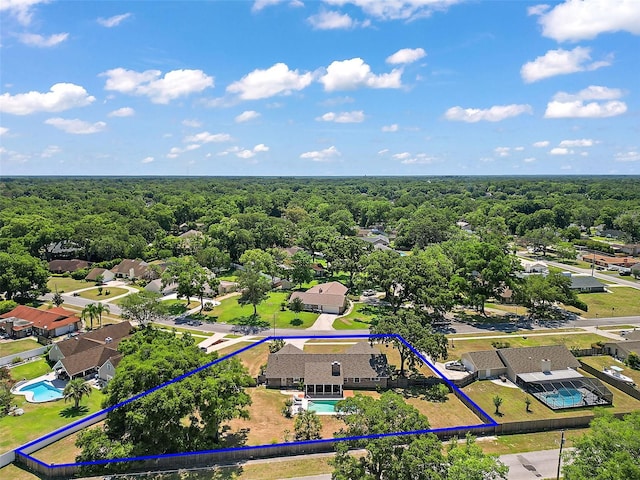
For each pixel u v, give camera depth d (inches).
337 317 3348.9
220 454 1632.6
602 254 5703.7
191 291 3430.1
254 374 2381.9
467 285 3454.7
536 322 3292.3
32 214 5821.9
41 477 1525.6
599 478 1198.3
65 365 2300.7
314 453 1688.0
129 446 1569.9
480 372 2373.3
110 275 4441.4
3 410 1961.1
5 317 3083.2
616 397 2166.6
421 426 1406.3
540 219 7012.8
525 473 1558.8
